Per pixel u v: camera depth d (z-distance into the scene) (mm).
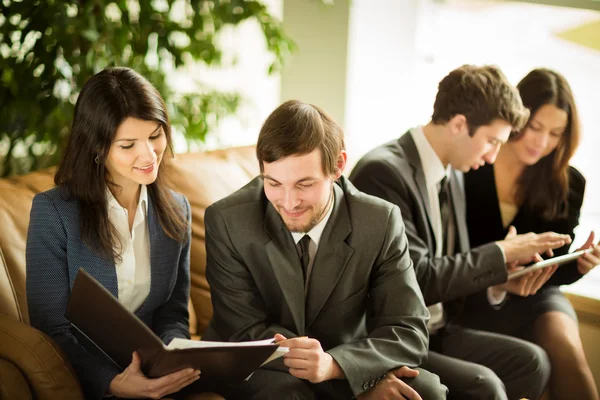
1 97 2139
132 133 1404
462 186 2086
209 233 1583
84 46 2117
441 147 1903
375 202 1570
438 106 1898
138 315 1584
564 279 2127
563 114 2070
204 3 2408
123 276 1529
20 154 2439
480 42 2654
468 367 1735
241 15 2309
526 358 1885
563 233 2191
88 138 1418
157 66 2414
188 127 2350
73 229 1467
